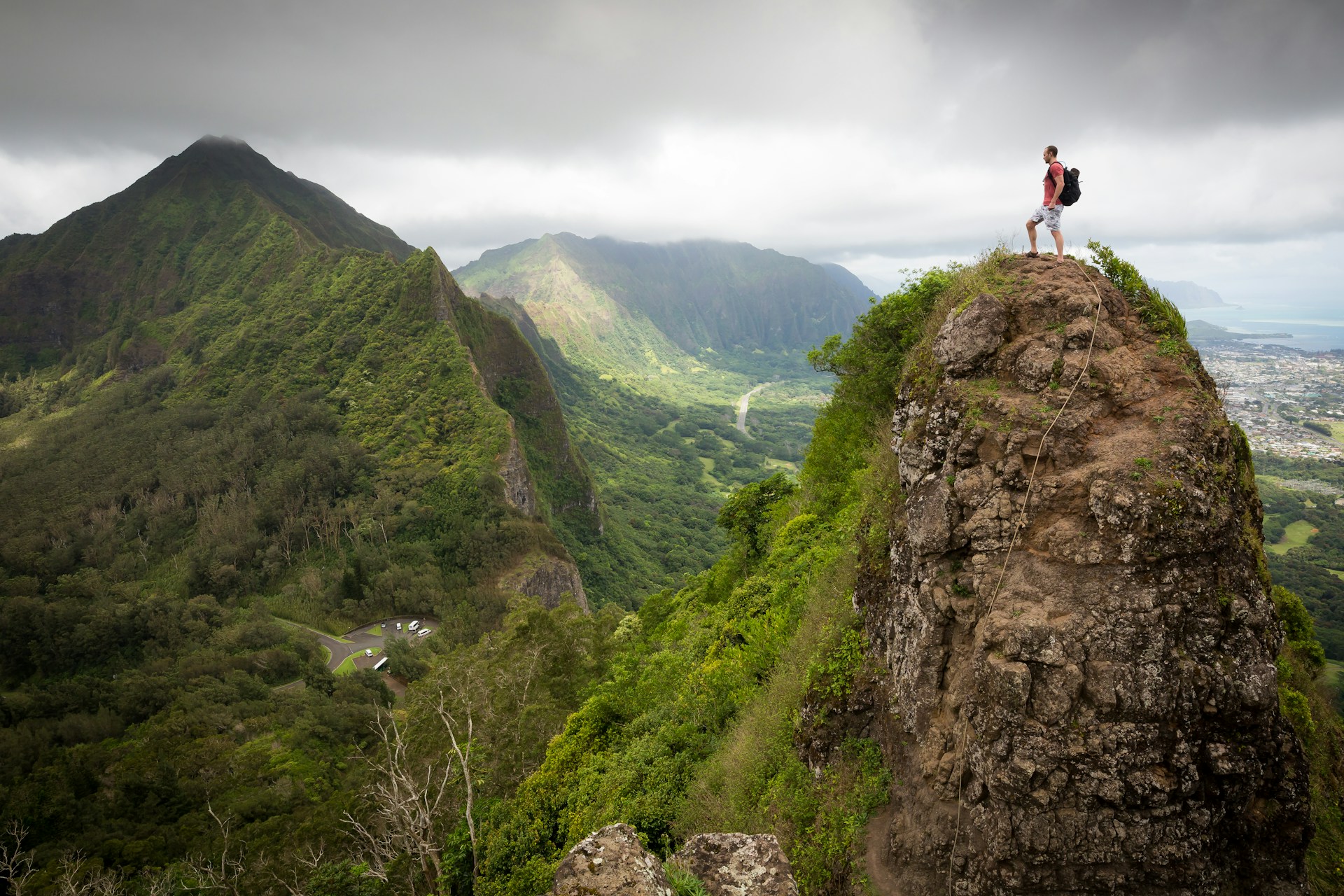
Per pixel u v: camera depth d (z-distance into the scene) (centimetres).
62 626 8950
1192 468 766
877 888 867
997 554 848
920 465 990
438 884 2153
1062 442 843
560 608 3706
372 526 10769
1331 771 1019
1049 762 739
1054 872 736
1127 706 729
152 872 3231
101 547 11688
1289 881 734
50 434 16075
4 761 5794
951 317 1014
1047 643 756
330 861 2738
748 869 638
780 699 1308
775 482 3067
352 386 14250
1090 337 891
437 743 3027
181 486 12575
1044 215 1030
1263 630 746
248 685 7419
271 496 11662
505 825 2039
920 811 860
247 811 3912
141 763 4741
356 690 6994
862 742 1026
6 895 3353
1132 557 757
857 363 2066
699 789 1388
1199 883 711
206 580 10469
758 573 2327
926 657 897
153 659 8588
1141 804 717
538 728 2961
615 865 579
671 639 2931
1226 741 727
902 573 1006
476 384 13062
